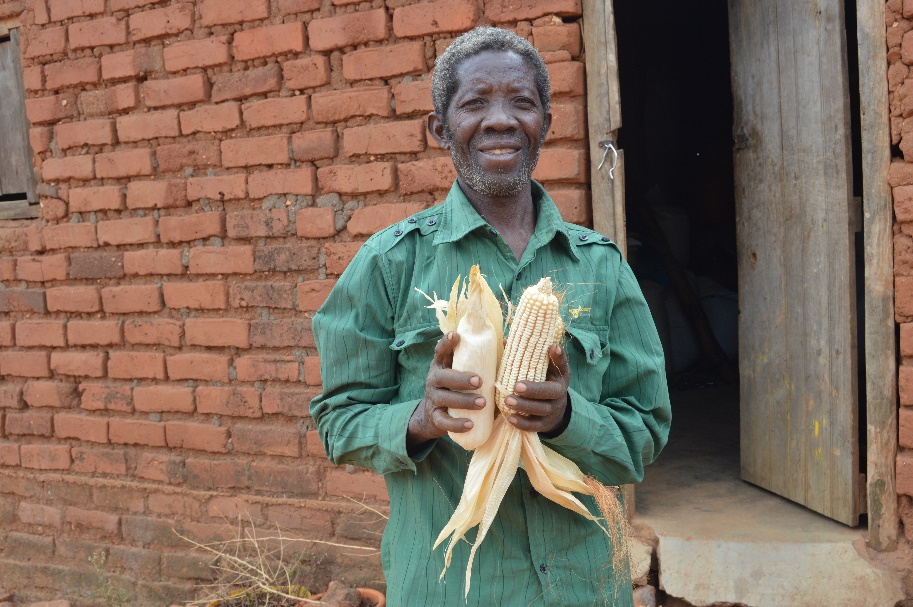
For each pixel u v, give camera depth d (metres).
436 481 1.72
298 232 3.92
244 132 4.01
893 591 3.32
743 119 4.02
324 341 1.74
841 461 3.56
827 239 3.56
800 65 3.62
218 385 4.16
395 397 1.78
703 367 6.89
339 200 3.85
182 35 4.07
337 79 3.82
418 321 1.70
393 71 3.68
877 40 3.21
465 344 1.50
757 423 4.11
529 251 1.76
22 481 4.73
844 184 3.45
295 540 4.03
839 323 3.53
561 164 3.47
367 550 3.94
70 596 4.59
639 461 1.76
